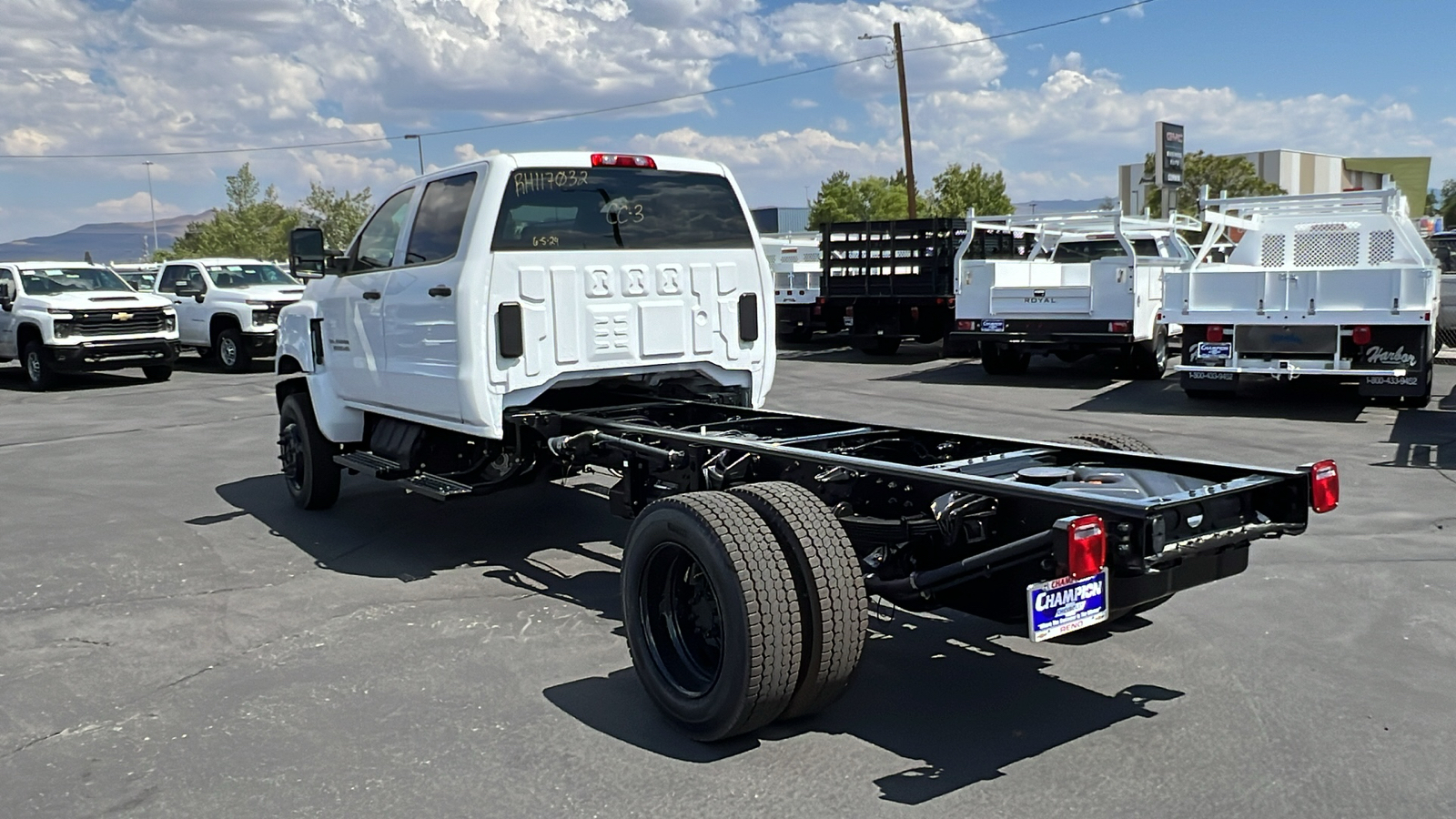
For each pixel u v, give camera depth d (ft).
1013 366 55.42
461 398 19.60
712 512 12.97
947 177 182.80
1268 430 35.96
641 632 14.16
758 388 22.54
